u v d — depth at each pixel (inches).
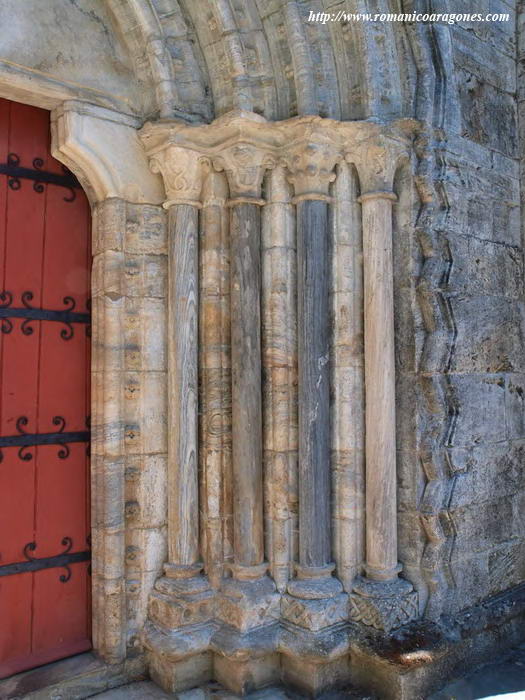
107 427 136.7
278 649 134.4
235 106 137.6
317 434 138.5
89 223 146.6
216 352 143.0
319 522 138.4
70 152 136.4
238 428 139.6
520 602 151.8
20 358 135.0
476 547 147.2
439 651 129.0
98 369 139.5
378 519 138.1
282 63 140.9
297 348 142.3
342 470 141.5
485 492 149.8
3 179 134.9
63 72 133.0
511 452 157.9
